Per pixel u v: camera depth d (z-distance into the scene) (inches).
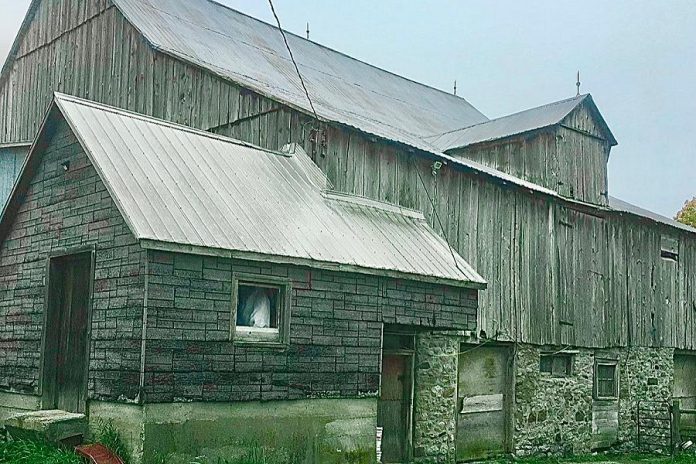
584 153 770.8
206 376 386.9
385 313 474.0
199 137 484.7
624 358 764.0
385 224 530.3
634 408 769.6
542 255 681.6
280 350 418.3
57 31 788.0
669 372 818.2
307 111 550.6
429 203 591.2
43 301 456.4
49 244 455.5
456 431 590.2
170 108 657.6
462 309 522.0
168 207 395.9
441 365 552.4
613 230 769.6
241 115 603.5
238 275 403.9
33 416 405.4
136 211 377.7
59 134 454.6
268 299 422.3
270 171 500.4
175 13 740.0
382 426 519.2
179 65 654.5
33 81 812.0
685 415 852.6
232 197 440.8
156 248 366.6
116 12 717.3
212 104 625.9
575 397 701.9
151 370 367.9
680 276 853.2
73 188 438.6
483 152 736.3
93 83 733.3
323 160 539.2
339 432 444.1
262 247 409.1
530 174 713.6
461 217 613.0
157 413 368.2
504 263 642.8
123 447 373.1
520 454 638.5
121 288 387.5
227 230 405.7
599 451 722.2
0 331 495.8
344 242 466.6
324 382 438.0
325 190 517.0
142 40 686.5
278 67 740.0
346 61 911.0
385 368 526.6
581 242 729.0
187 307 383.2
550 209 697.6
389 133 632.4
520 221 665.6
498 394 632.4
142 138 444.8
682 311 848.3
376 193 561.9
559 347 688.4
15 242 490.6
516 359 644.7
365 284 464.1
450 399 555.8
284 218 453.7
